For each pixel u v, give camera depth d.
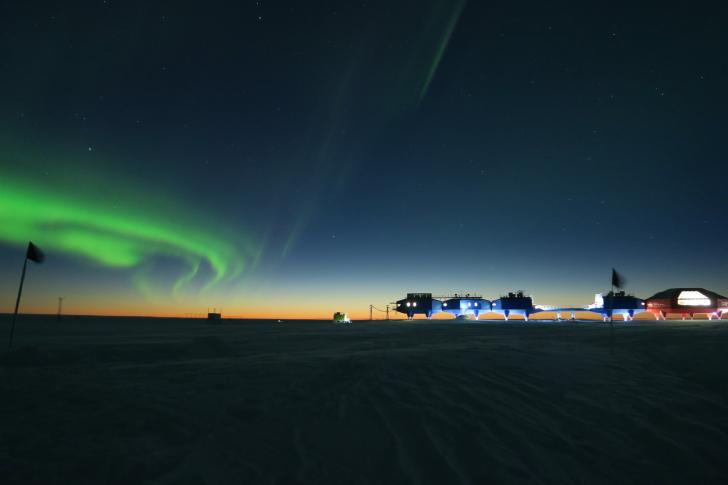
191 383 7.04
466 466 3.95
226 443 4.34
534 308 76.25
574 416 5.54
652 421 5.47
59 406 5.29
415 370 8.13
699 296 63.69
